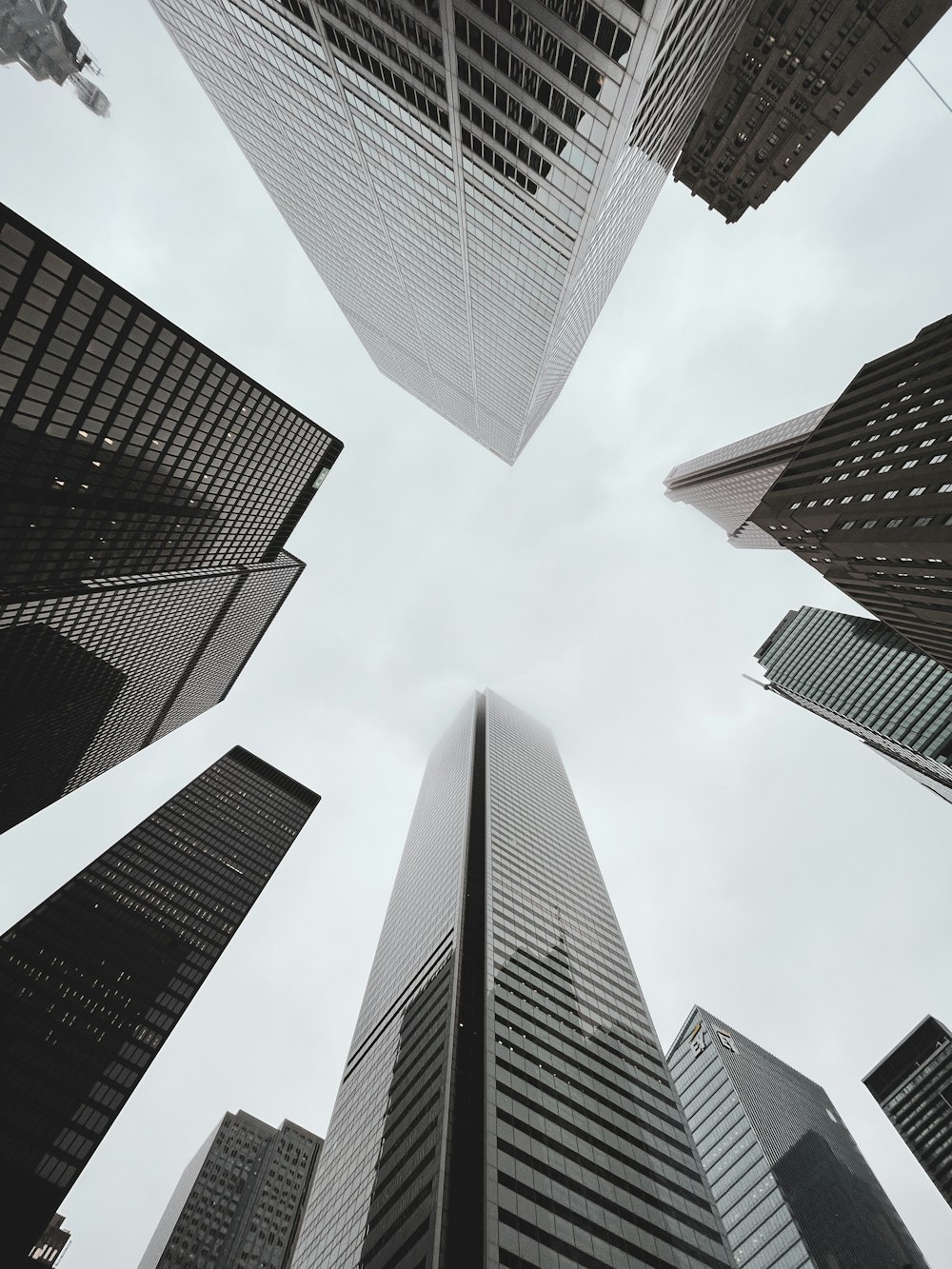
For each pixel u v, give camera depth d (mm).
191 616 141375
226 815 161125
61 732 130125
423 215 71062
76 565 92750
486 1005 72812
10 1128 83625
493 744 190250
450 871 110250
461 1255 45000
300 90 65375
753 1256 151625
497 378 112188
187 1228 152625
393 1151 62188
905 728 152375
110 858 129750
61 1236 116938
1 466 67188
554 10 37000
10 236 53781
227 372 87250
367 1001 110562
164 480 92062
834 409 92000
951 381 68625
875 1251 153875
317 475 131750
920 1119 195500
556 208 54188
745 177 124625
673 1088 80125
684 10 40625
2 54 140500
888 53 101000
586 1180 56656
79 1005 100750
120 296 64688
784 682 196875
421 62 47188
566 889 116312
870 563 69438
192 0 64750
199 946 122250
